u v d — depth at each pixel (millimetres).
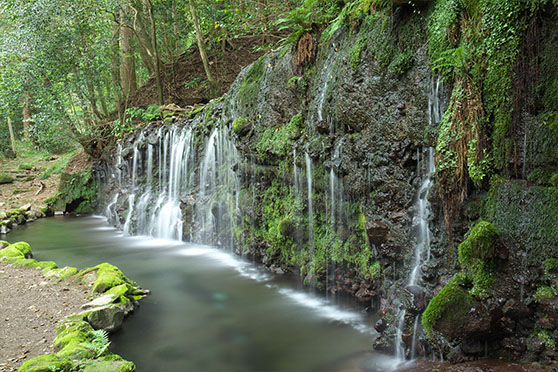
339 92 6234
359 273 6320
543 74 3771
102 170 17500
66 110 17812
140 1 17344
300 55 7531
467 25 4391
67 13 14977
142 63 23078
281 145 7809
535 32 3785
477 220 4293
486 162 4152
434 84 4875
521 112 3928
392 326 4941
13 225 14680
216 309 6660
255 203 8852
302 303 6840
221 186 10523
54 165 22406
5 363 4551
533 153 3855
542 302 3654
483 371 3697
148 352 5285
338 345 5293
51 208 17609
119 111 17406
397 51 5363
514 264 3877
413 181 5270
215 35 16453
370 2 5598
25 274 8062
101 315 5773
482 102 4184
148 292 7449
